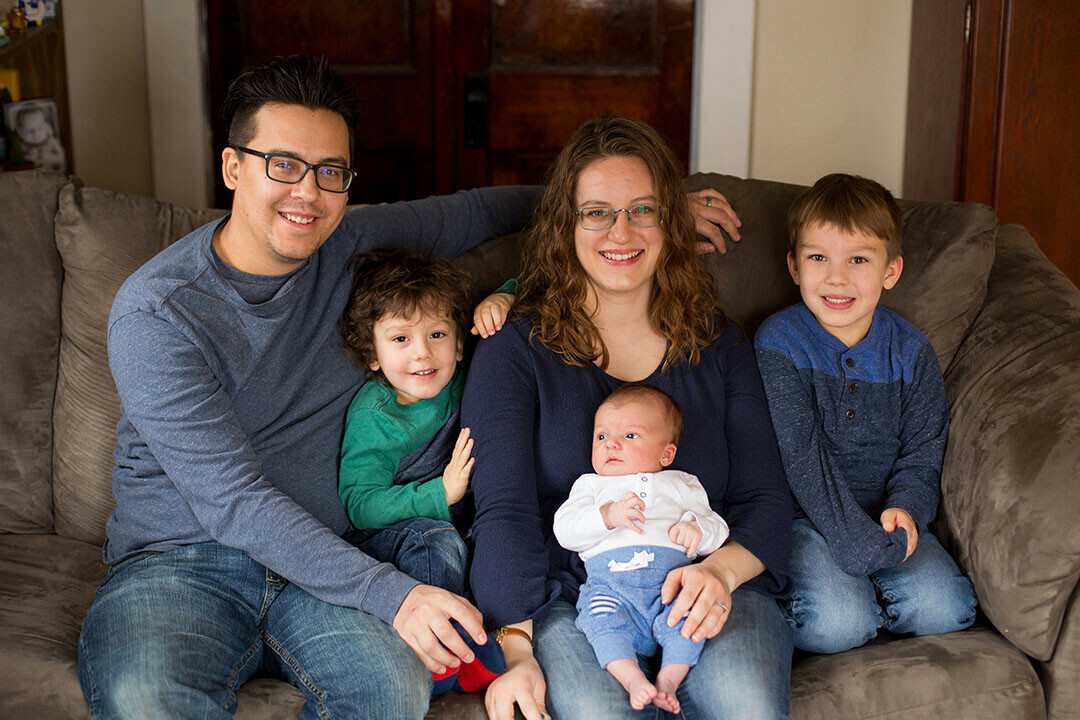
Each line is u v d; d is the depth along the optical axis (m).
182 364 1.46
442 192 3.71
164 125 3.48
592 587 1.53
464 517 1.77
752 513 1.63
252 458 1.50
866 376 1.79
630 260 1.64
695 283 1.74
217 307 1.51
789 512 1.66
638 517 1.53
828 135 3.56
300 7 3.53
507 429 1.62
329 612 1.47
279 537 1.45
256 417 1.58
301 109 1.47
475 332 1.73
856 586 1.62
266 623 1.52
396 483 1.72
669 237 1.71
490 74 3.63
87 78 3.03
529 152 3.71
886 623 1.65
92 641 1.40
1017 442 1.61
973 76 2.82
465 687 1.46
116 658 1.35
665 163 1.68
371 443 1.68
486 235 1.99
